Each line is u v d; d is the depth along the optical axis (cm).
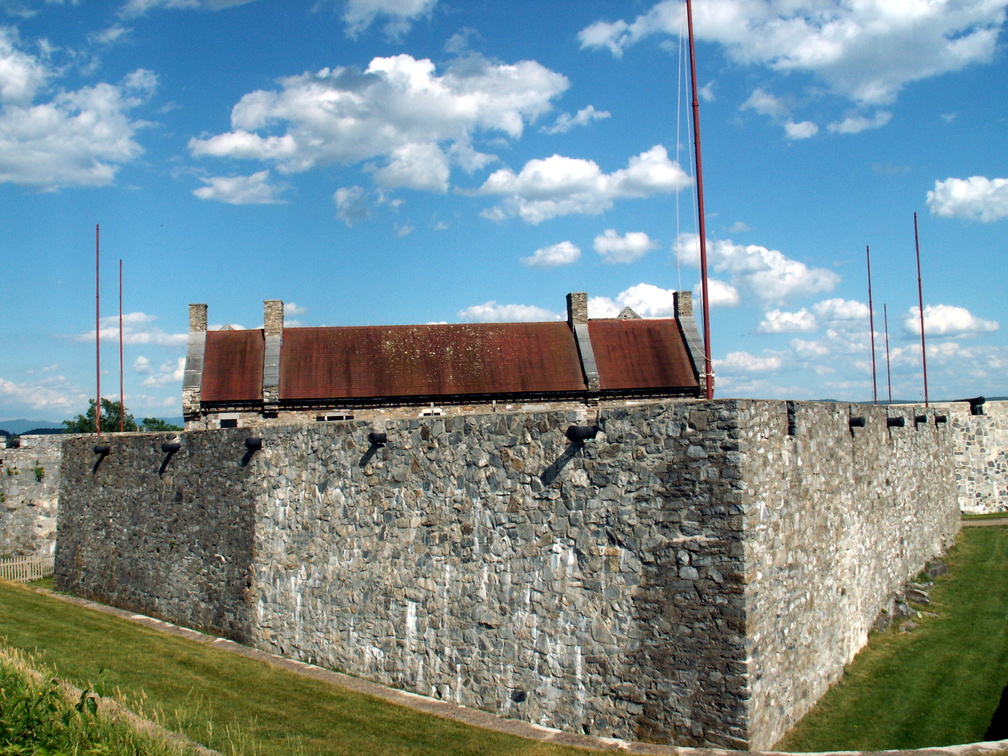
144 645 1606
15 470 3056
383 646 1425
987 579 2047
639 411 1135
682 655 1083
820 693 1299
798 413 1266
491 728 1176
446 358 3622
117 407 6588
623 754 1042
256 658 1560
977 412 3012
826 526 1380
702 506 1077
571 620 1186
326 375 3475
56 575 2361
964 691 1346
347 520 1499
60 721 948
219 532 1773
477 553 1304
